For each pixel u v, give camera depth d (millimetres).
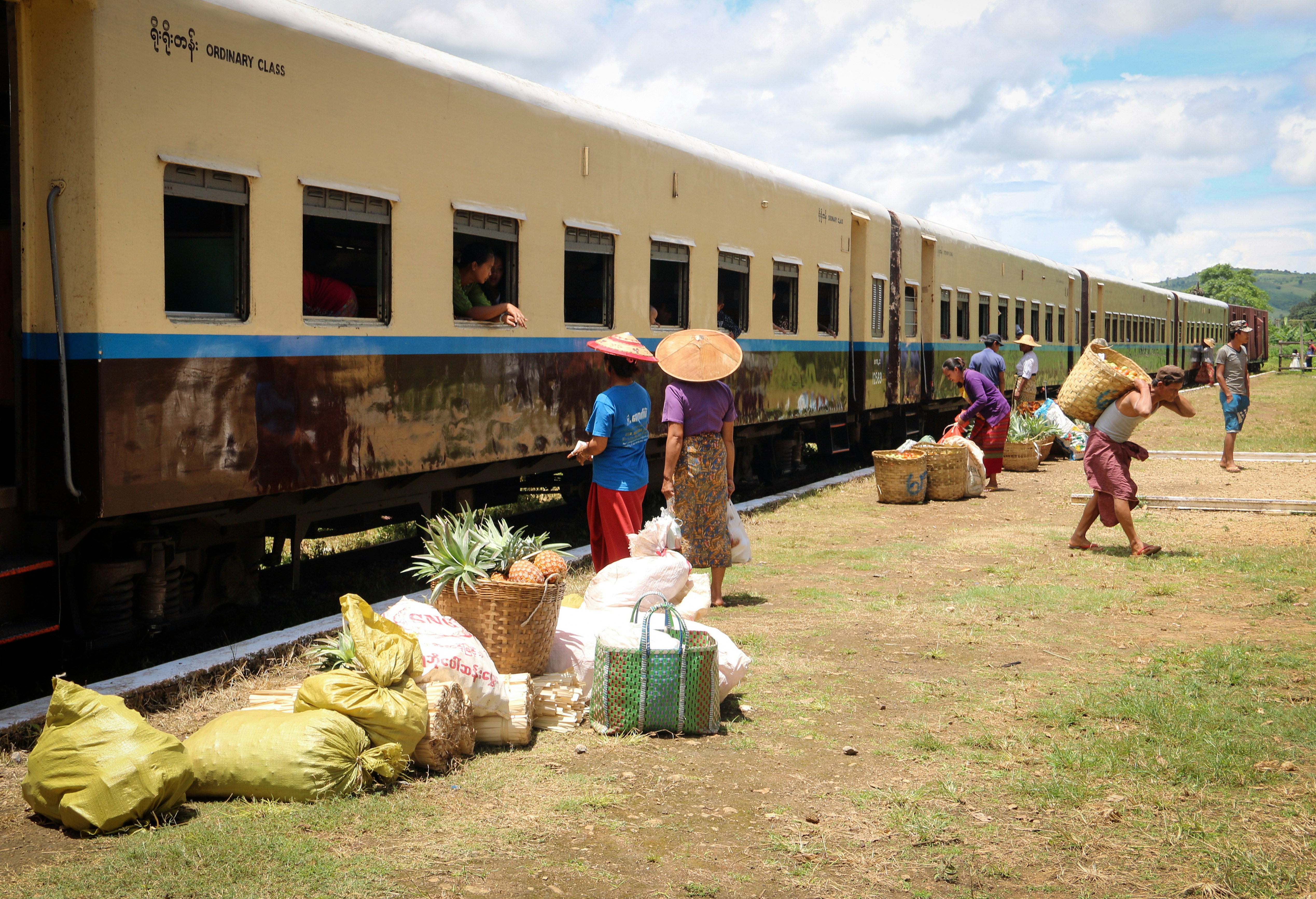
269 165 6020
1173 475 15219
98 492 5109
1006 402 13992
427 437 7410
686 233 10711
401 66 6988
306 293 6617
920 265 17906
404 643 4406
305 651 5953
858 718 5145
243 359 5918
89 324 5082
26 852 3604
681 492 7391
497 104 7914
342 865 3527
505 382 8203
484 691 4641
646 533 6414
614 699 4883
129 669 6141
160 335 5402
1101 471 9391
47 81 5082
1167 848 3717
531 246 8383
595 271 9562
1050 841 3785
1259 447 19906
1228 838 3787
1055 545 9945
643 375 10156
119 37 5125
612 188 9430
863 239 15672
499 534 5348
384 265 6980
